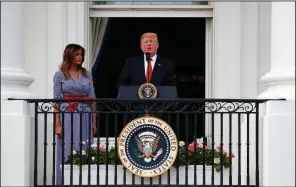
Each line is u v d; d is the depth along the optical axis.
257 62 19.06
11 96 14.34
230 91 19.06
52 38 19.00
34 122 14.45
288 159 13.84
